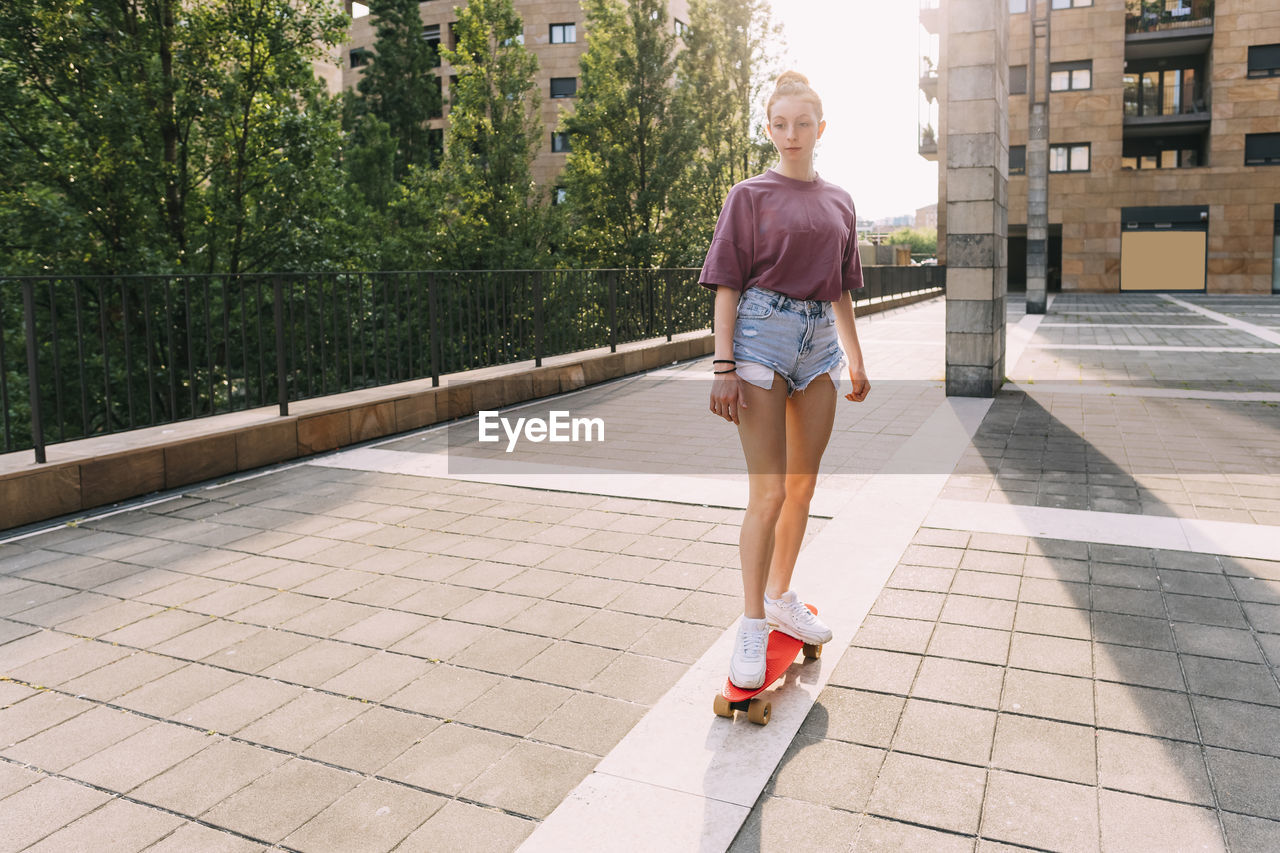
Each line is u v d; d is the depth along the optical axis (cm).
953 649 308
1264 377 989
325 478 590
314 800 232
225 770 247
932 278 3628
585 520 483
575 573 399
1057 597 352
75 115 1274
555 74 4431
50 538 464
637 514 493
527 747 256
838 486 533
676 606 359
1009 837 209
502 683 296
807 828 214
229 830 221
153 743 262
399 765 248
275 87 1462
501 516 494
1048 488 519
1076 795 224
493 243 2392
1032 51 2225
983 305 868
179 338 1095
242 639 335
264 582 395
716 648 317
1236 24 3516
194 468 574
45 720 276
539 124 2548
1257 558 390
